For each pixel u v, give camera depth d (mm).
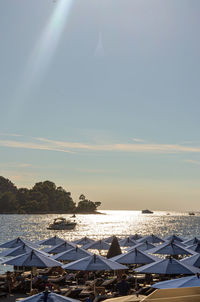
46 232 122688
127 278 24141
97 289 20984
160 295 5004
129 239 34656
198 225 191250
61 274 28516
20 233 116125
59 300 11930
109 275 28328
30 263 20906
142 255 22844
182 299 4855
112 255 30938
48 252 28531
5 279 25141
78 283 25469
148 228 157750
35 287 23391
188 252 25547
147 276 23969
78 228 151500
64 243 29562
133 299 8219
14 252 24828
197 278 10984
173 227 167625
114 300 8305
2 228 143250
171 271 18359
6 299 21672
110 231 132125
